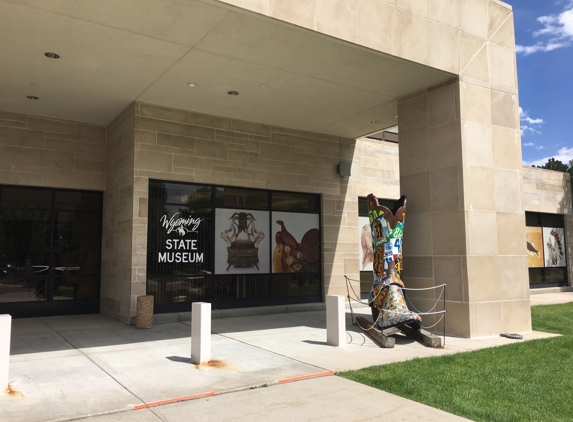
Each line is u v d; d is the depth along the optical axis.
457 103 10.30
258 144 13.95
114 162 12.89
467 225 9.98
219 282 13.06
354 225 15.88
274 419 5.05
